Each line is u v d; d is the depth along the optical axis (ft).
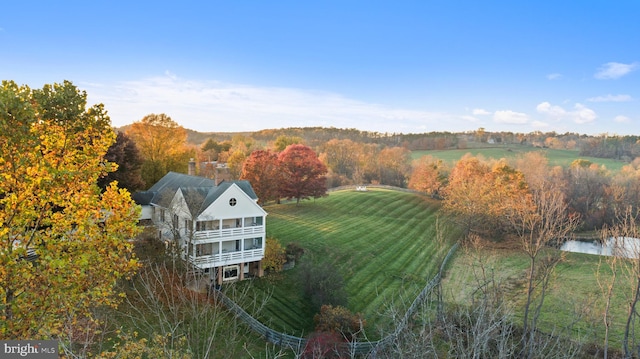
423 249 154.40
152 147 197.57
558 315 88.12
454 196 191.42
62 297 40.40
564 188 220.84
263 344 77.87
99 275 45.37
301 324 93.04
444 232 177.58
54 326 39.60
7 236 40.32
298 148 210.59
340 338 78.13
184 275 88.07
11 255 37.76
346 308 95.61
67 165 45.03
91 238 45.44
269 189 193.98
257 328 82.94
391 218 199.93
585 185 229.04
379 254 144.15
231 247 116.16
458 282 114.11
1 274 38.34
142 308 69.77
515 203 161.68
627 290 102.47
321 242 147.33
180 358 39.60
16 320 39.19
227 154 349.82
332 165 364.17
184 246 103.81
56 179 42.52
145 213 128.88
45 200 42.04
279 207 207.82
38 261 40.57
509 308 45.73
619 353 71.72
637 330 82.28
